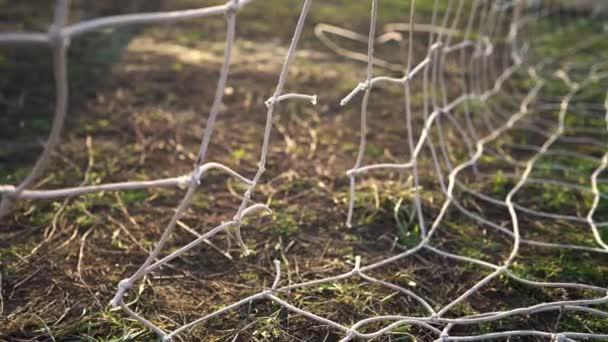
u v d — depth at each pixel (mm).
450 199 2195
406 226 2105
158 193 2191
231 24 1155
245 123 2766
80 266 1816
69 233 1956
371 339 1598
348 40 3838
